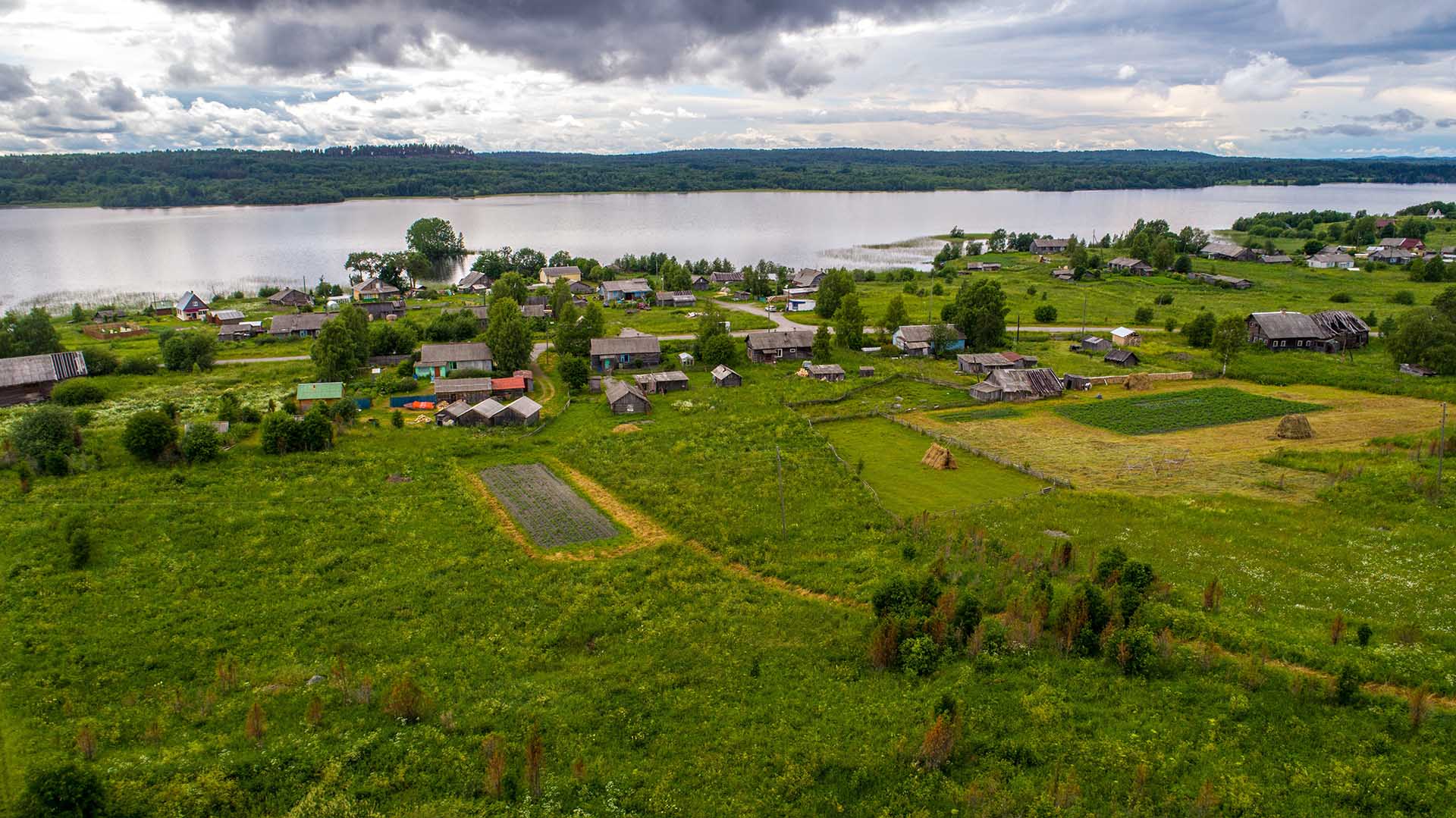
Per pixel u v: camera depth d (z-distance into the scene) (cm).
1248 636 3984
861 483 6850
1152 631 4044
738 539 5691
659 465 7344
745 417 9012
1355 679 3409
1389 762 3031
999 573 4872
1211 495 6353
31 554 5269
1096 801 2930
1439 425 8025
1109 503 6203
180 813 2923
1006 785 3044
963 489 6781
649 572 5244
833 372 10800
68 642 4284
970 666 3853
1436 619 4128
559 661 4150
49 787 2839
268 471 7025
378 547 5609
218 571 5191
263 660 4172
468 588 4997
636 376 10431
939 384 10425
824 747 3303
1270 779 2991
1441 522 5350
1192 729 3303
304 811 2952
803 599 4800
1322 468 6812
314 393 9350
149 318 15438
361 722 3531
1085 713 3453
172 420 8275
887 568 5141
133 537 5594
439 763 3256
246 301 17675
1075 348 12162
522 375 10581
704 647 4231
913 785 3056
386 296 17950
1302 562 4994
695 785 3141
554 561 5431
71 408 9194
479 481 7050
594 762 3272
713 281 19450
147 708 3722
